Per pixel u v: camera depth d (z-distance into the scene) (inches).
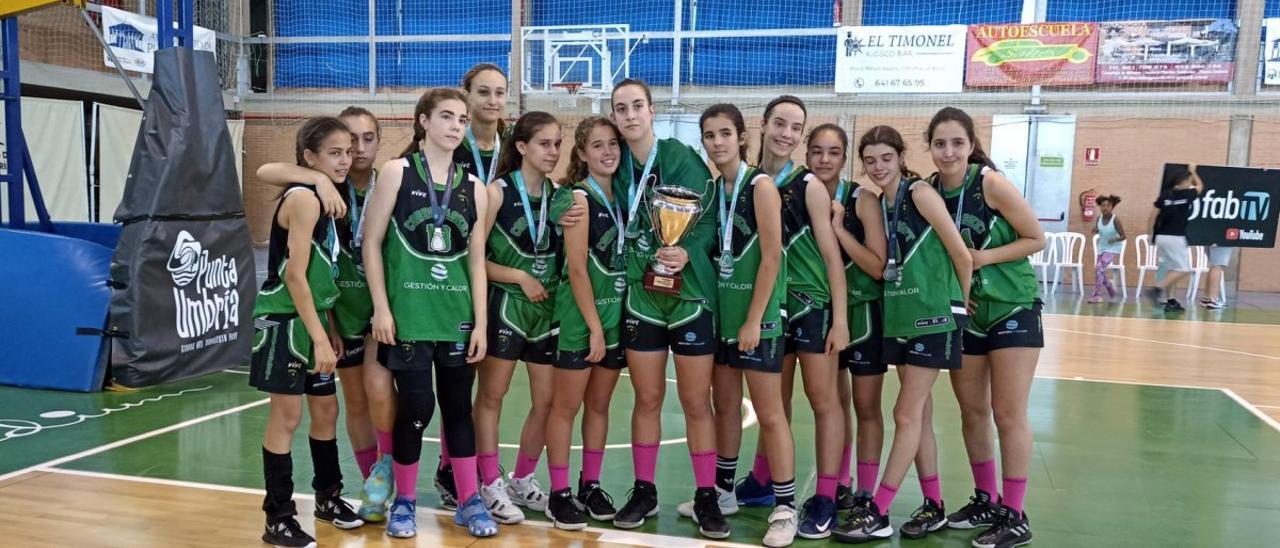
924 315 138.0
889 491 144.6
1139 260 488.7
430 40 602.9
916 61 534.0
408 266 135.1
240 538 143.5
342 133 134.0
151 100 249.6
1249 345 351.9
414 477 144.6
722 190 142.0
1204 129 513.0
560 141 142.3
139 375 245.4
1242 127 507.5
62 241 251.8
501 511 151.4
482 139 154.1
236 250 272.8
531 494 159.2
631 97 136.9
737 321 141.9
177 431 208.1
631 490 164.2
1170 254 458.3
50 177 469.1
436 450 196.9
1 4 278.2
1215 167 450.6
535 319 148.1
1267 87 508.4
